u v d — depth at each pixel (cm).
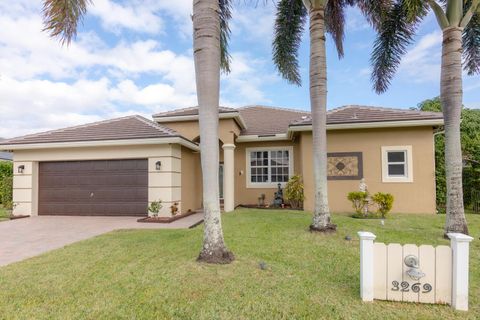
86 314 400
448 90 845
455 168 834
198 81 611
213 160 608
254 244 737
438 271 437
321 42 908
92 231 999
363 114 1422
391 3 1089
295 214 1269
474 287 502
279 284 497
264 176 1781
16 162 1405
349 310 413
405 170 1348
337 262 614
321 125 891
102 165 1374
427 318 393
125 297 447
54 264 607
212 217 605
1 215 1431
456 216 824
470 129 2059
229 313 402
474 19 1103
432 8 871
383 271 449
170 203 1293
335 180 1395
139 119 1548
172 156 1315
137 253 675
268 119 2006
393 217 1172
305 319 389
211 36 611
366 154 1378
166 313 402
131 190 1345
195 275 526
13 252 732
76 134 1409
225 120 1511
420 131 1338
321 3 916
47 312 406
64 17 718
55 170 1409
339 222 1034
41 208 1404
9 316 395
